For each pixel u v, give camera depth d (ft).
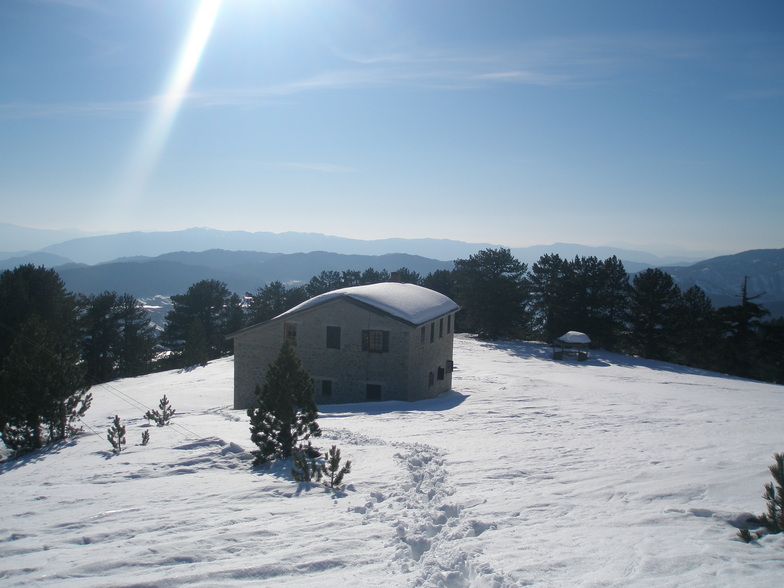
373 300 91.66
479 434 51.70
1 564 20.94
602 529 22.80
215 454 45.60
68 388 59.00
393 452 43.98
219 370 143.84
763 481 30.22
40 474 41.96
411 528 23.59
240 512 28.30
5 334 127.03
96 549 22.44
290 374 42.91
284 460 42.50
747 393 99.66
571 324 187.83
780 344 162.09
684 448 42.09
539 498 28.25
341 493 31.94
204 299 227.61
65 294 159.12
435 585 17.11
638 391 96.84
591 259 188.85
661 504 26.81
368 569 18.90
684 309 182.09
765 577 17.12
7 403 55.31
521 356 160.86
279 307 258.37
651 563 18.40
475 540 21.48
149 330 212.02
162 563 20.11
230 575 18.34
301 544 21.91
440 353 103.30
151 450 48.16
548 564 18.40
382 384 88.53
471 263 200.23
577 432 52.19
